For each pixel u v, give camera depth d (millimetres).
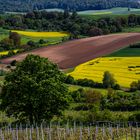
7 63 157625
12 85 64312
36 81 64188
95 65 149625
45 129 56688
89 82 127188
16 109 64438
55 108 63906
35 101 62406
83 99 106812
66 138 53031
